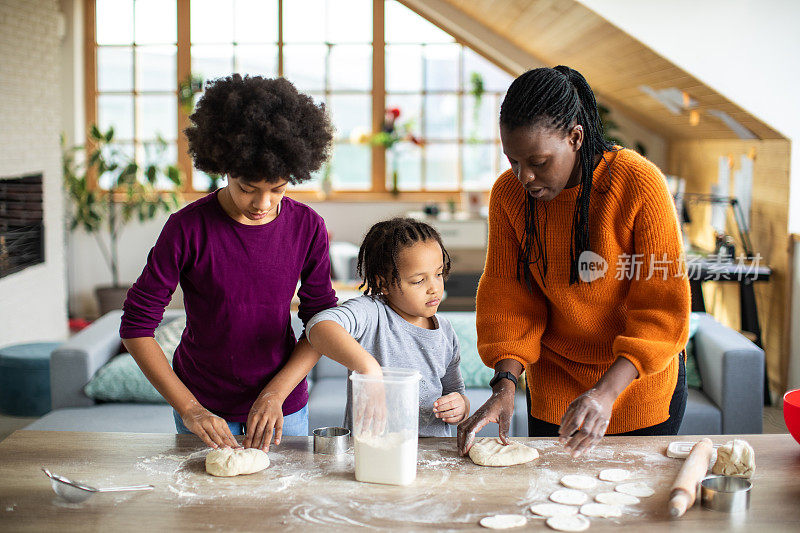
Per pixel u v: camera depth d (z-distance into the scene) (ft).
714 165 16.87
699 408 10.57
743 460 4.86
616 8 12.77
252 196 5.14
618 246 5.43
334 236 23.40
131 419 10.23
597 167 5.35
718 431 10.53
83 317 22.40
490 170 23.76
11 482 4.81
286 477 4.88
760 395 10.43
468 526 4.27
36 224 17.85
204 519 4.34
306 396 6.20
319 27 23.09
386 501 4.55
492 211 5.98
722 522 4.31
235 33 22.98
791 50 12.80
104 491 4.66
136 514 4.40
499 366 5.77
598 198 5.37
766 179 14.33
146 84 22.99
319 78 23.36
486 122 23.52
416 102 23.49
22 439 5.50
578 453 4.83
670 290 5.30
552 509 4.44
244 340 5.70
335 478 4.87
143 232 22.31
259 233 5.57
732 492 4.42
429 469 5.01
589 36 14.42
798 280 13.44
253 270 5.59
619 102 19.08
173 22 22.80
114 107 23.06
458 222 22.06
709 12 12.76
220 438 5.12
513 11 16.19
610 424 5.90
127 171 21.43
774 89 12.95
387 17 23.08
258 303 5.67
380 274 5.83
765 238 14.48
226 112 4.94
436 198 23.68
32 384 13.05
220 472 4.87
